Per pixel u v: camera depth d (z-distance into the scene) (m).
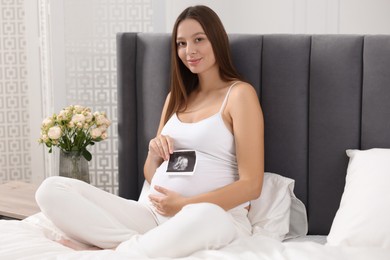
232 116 2.89
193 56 2.96
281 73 3.09
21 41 4.43
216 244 2.37
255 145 2.83
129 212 2.80
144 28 4.02
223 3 4.53
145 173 3.14
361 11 4.30
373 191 2.58
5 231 2.56
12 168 4.56
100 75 3.92
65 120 3.32
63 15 3.90
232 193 2.74
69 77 3.97
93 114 3.38
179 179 2.87
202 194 2.76
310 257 2.19
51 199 2.63
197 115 3.00
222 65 3.03
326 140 3.04
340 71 2.99
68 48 3.94
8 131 4.52
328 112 3.03
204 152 2.92
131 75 3.36
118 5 4.02
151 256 2.34
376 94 2.95
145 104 3.35
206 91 3.07
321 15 4.39
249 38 3.12
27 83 4.48
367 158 2.77
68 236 2.69
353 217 2.54
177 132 2.99
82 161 3.35
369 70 2.95
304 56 3.05
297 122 3.08
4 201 3.32
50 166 4.30
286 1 4.44
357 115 3.00
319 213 3.09
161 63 3.29
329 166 3.05
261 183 2.82
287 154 3.11
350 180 2.75
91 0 3.93
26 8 4.40
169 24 4.25
